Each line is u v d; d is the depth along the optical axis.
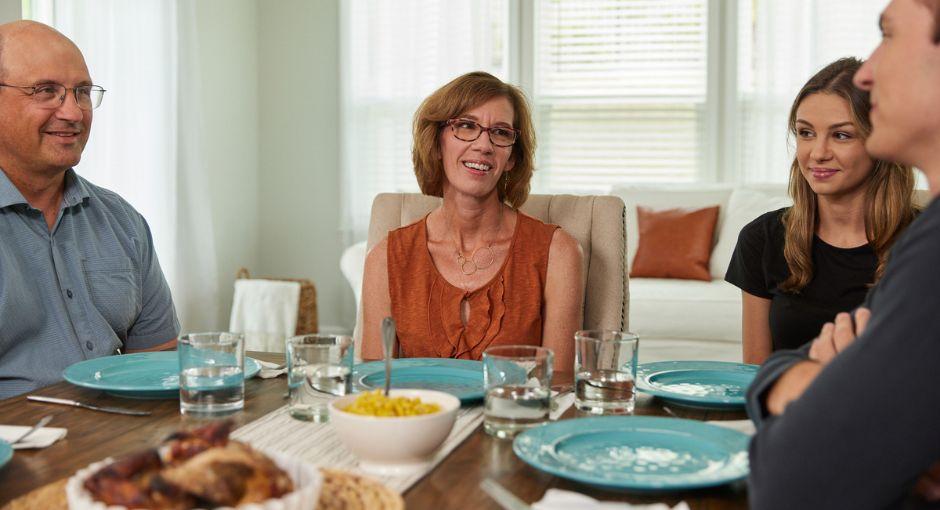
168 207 4.55
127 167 4.30
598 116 5.54
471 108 1.76
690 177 5.46
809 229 1.90
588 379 1.25
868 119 1.74
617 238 1.97
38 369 1.76
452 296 1.77
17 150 1.80
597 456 1.01
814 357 1.02
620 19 5.46
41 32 1.82
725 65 5.34
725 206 4.75
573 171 5.59
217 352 1.22
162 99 4.51
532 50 5.52
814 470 0.77
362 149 5.58
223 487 0.70
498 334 1.75
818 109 1.78
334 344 1.22
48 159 1.82
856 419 0.75
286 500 0.72
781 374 0.93
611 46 5.48
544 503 0.86
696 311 4.08
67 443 1.09
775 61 5.23
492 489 0.91
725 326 4.05
